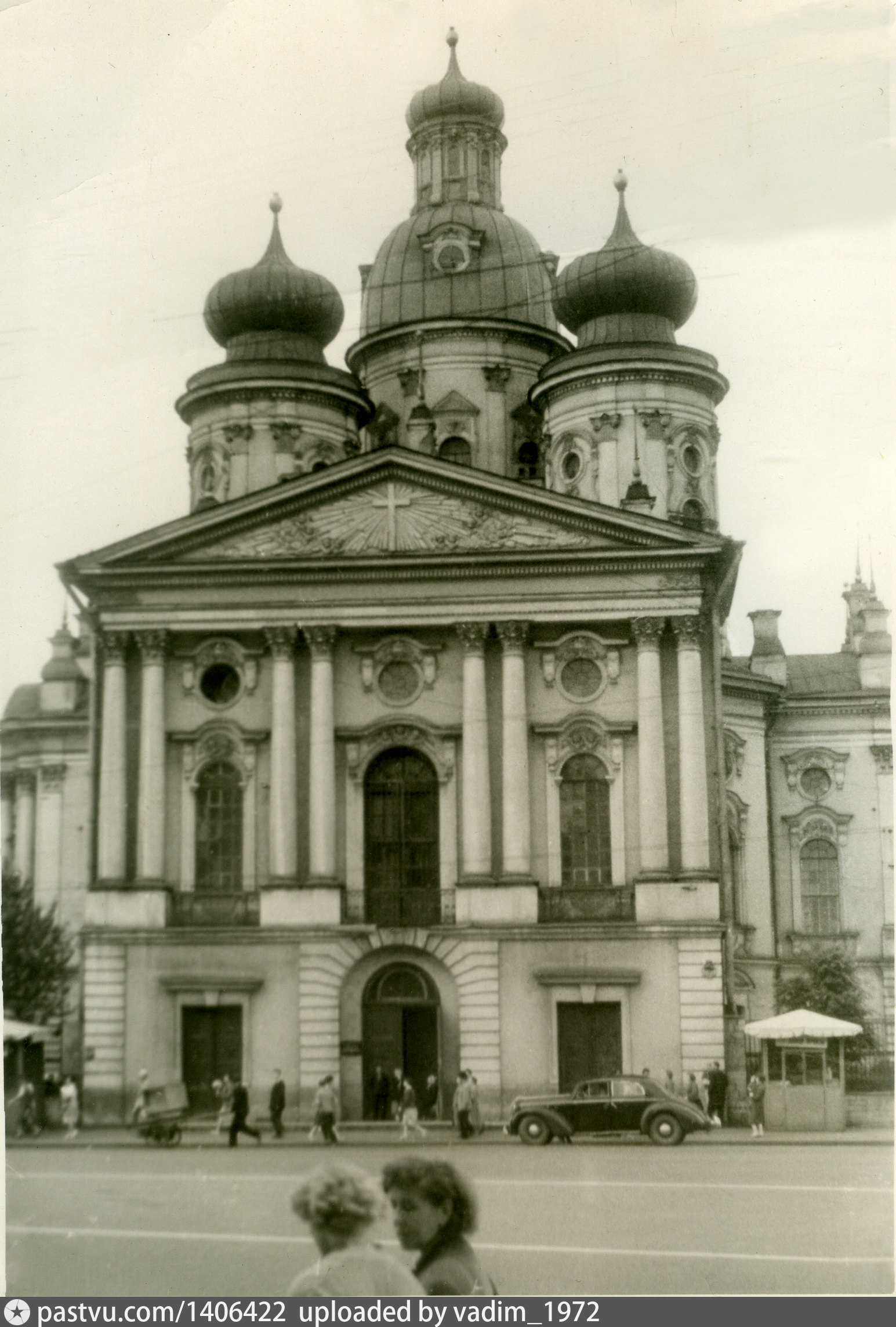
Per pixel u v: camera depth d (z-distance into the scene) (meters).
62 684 60.47
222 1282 24.06
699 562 48.34
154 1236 27.45
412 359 61.81
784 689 62.28
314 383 58.94
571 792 48.69
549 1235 26.34
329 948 47.66
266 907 48.00
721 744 49.12
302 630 49.25
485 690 48.88
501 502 49.16
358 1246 11.54
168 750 49.62
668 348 58.19
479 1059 46.69
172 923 48.47
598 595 48.75
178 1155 38.84
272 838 48.41
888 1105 42.88
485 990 47.06
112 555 49.47
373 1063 47.44
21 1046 46.56
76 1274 24.89
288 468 58.47
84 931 48.16
